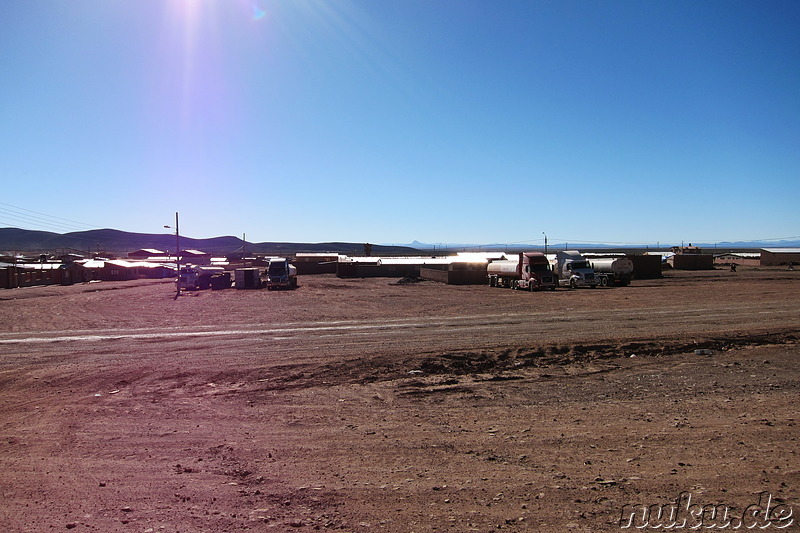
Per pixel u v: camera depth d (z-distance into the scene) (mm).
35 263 88062
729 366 16312
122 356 18703
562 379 15102
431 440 9438
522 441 9266
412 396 13273
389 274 82125
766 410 11102
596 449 8734
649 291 46781
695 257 91000
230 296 48375
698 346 19406
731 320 25672
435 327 24938
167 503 6734
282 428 10414
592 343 19688
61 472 7969
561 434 9664
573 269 54062
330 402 12695
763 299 37156
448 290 52500
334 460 8422
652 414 11016
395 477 7598
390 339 21469
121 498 6910
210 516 6309
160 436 9914
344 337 22219
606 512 6270
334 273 92500
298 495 6957
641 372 15828
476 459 8344
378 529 5898
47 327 27312
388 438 9609
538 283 49406
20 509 6574
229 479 7617
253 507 6582
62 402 12820
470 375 15781
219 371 16141
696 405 11727
